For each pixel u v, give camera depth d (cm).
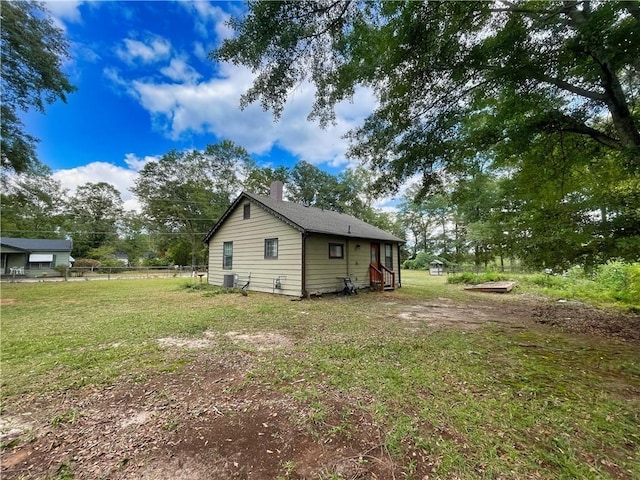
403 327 533
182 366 339
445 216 3244
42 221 3022
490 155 573
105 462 180
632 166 400
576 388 280
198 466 176
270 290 1029
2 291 1106
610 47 333
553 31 368
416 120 508
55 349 399
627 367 334
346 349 401
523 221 552
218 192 3116
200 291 1086
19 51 881
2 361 354
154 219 2922
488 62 404
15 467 176
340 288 1066
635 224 454
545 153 512
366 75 457
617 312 681
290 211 1105
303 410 239
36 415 235
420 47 399
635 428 213
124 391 277
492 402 251
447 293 1078
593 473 167
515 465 173
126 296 958
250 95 465
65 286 1322
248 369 330
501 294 1041
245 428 215
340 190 3384
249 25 369
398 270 1408
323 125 541
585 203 495
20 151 1062
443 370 326
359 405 247
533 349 403
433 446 191
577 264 512
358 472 169
